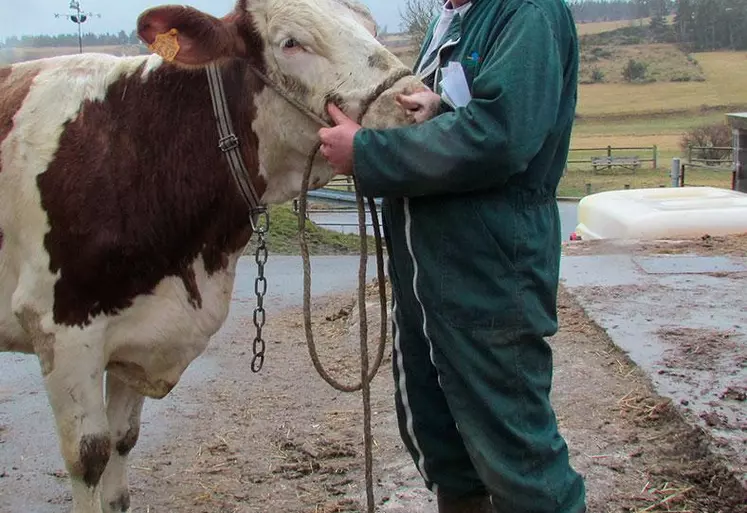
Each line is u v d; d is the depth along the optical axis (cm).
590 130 5497
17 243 300
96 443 305
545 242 254
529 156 232
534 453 254
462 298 251
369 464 283
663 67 8800
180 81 303
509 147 229
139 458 432
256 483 402
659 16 11400
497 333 250
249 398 521
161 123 301
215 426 476
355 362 586
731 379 465
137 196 297
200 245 309
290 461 424
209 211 305
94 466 307
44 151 296
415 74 288
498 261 248
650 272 749
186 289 309
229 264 319
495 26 246
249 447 445
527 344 254
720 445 381
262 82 291
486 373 252
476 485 298
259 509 375
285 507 375
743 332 554
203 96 301
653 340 543
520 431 254
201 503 383
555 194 265
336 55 272
